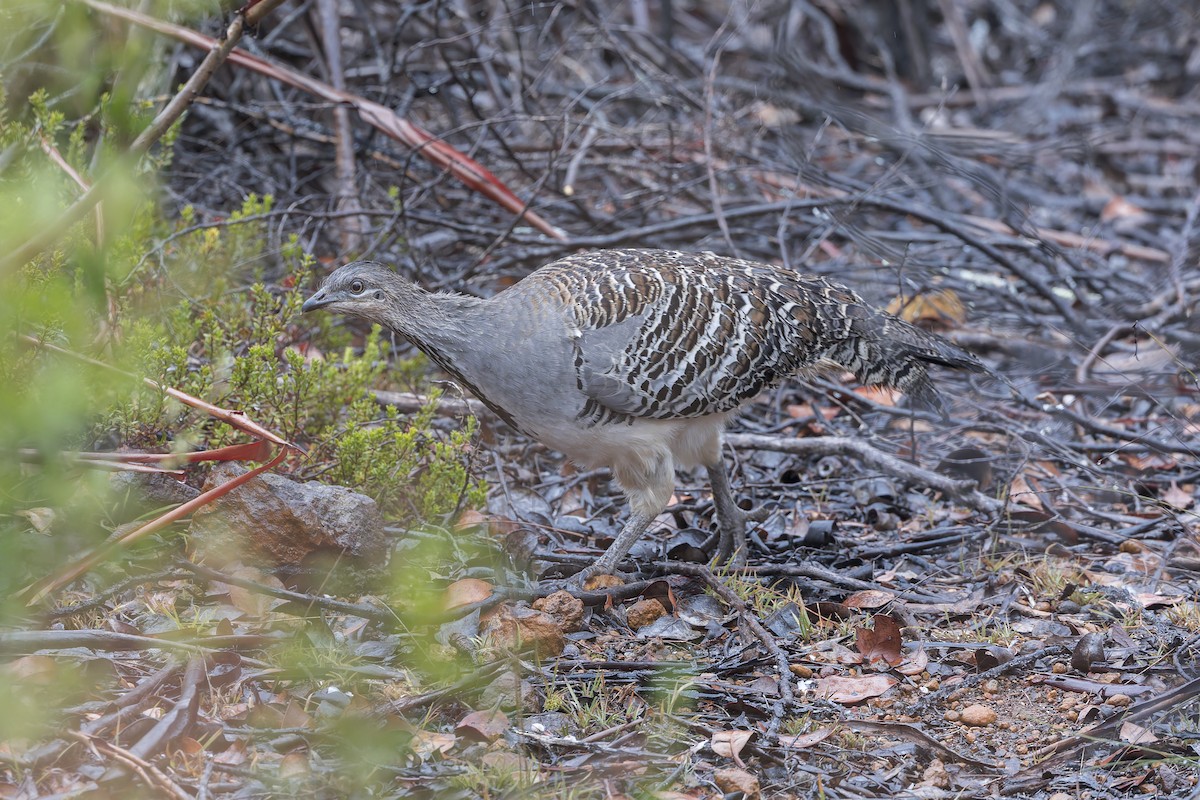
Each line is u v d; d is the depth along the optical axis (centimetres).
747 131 1612
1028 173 1939
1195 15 2345
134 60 807
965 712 757
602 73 1845
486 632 793
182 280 1088
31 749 640
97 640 717
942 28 2555
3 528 790
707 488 1109
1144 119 2159
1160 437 1179
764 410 1282
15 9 911
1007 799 675
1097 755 715
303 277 1018
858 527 1055
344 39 1789
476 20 1744
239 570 841
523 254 1334
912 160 1762
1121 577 948
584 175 1568
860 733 736
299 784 638
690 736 720
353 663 767
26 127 1033
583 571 900
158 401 862
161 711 687
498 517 977
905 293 1405
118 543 731
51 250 845
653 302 865
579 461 933
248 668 739
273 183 1409
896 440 1202
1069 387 1248
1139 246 1664
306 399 956
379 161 1462
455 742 691
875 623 819
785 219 1354
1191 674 786
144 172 1014
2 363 697
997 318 1416
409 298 865
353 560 846
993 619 880
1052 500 1084
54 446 562
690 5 2297
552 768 674
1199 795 650
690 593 906
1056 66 2275
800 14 2205
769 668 799
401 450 938
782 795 672
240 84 1500
